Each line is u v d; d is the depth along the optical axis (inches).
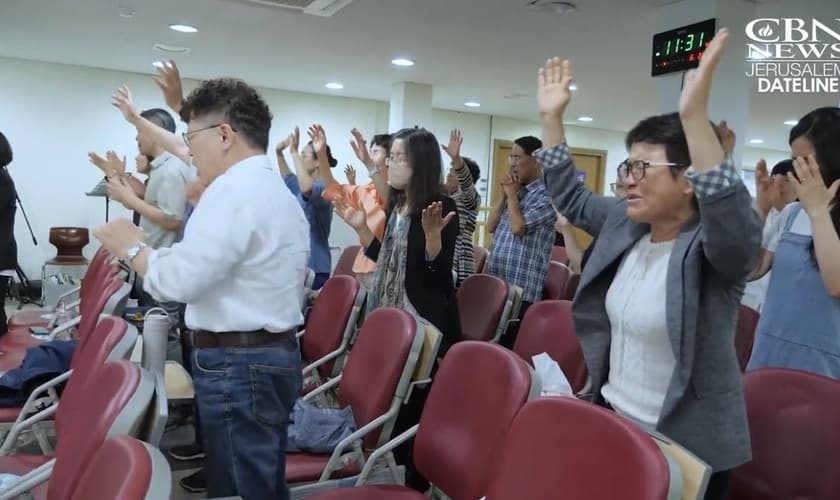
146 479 35.2
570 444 46.8
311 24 179.0
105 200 285.6
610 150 395.2
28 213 274.2
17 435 79.8
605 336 58.6
